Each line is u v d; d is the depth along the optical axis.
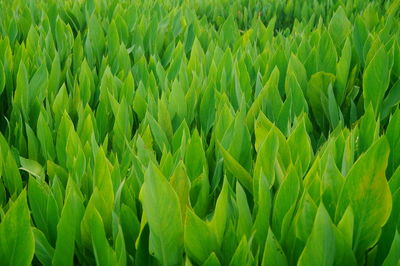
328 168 1.43
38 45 3.00
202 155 1.70
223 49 3.51
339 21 3.27
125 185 1.56
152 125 2.01
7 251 1.24
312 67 2.82
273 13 5.25
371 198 1.31
